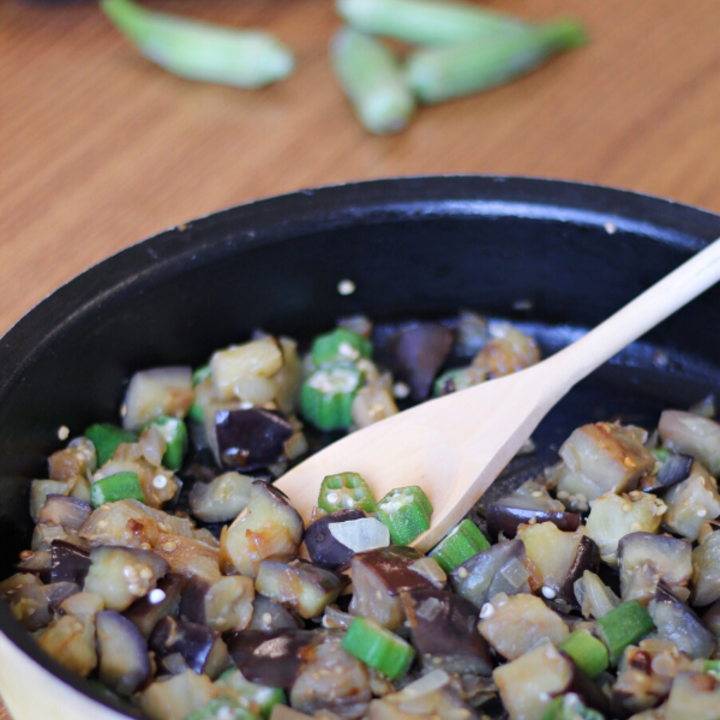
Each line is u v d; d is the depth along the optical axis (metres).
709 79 0.76
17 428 0.57
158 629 0.55
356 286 0.64
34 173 0.71
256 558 0.57
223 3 0.80
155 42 0.75
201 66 0.75
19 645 0.50
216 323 0.63
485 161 0.72
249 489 0.60
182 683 0.53
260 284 0.62
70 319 0.58
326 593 0.56
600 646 0.54
